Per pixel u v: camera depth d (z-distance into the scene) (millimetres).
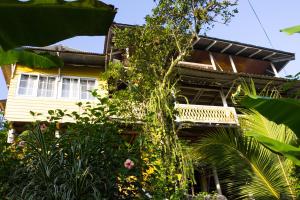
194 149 7359
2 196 4117
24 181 4207
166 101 6426
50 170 4059
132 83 8461
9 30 1865
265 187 6414
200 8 8625
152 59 8242
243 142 6922
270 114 3250
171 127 6172
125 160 4723
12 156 4746
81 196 3939
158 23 8680
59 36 1935
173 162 5641
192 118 12516
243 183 6715
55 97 13367
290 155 3404
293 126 3266
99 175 4363
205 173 12602
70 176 4023
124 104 7039
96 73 14516
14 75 13352
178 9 8594
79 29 1923
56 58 3215
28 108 12781
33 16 1841
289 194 6184
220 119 12898
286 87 5559
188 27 8695
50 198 3793
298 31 2709
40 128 4844
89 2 1822
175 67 8148
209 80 13523
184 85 13672
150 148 5328
